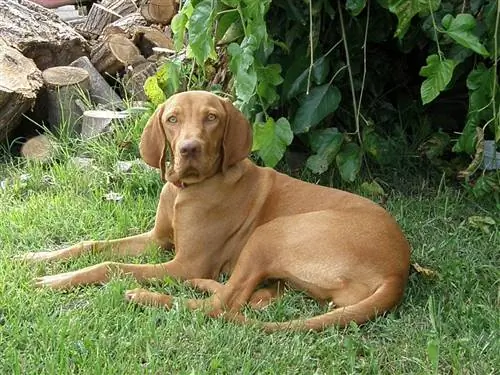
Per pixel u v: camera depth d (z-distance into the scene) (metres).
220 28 5.23
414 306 4.10
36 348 3.57
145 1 7.42
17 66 6.18
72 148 5.98
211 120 4.23
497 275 4.46
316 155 5.30
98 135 5.98
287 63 5.46
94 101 6.62
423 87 4.80
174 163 4.28
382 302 3.89
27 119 6.39
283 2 5.22
